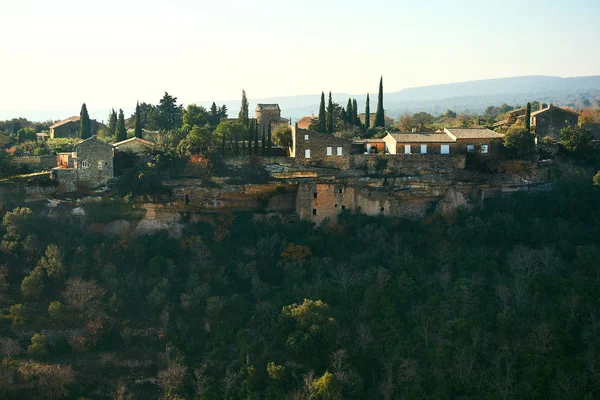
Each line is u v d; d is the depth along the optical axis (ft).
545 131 545.85
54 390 317.63
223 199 436.76
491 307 351.05
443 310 348.59
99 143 430.20
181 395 320.29
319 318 339.57
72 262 389.19
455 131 478.18
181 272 401.49
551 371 304.71
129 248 403.54
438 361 318.86
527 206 440.86
